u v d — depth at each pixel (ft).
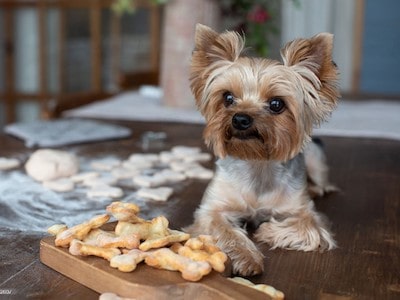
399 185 2.49
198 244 1.43
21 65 5.66
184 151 2.88
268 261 1.68
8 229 1.89
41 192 2.28
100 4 5.50
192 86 2.13
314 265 1.65
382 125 3.51
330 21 5.24
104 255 1.44
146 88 4.44
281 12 5.22
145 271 1.38
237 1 4.22
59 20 5.56
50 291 1.43
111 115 3.74
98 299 1.39
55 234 1.60
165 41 3.88
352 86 5.51
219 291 1.29
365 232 1.94
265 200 2.00
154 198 2.22
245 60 2.01
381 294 1.46
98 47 5.55
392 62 5.44
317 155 2.42
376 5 5.37
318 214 2.02
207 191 2.08
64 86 5.67
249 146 1.96
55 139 3.02
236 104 1.99
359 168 2.74
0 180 2.43
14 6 5.54
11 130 3.22
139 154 2.89
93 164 2.66
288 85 1.94
